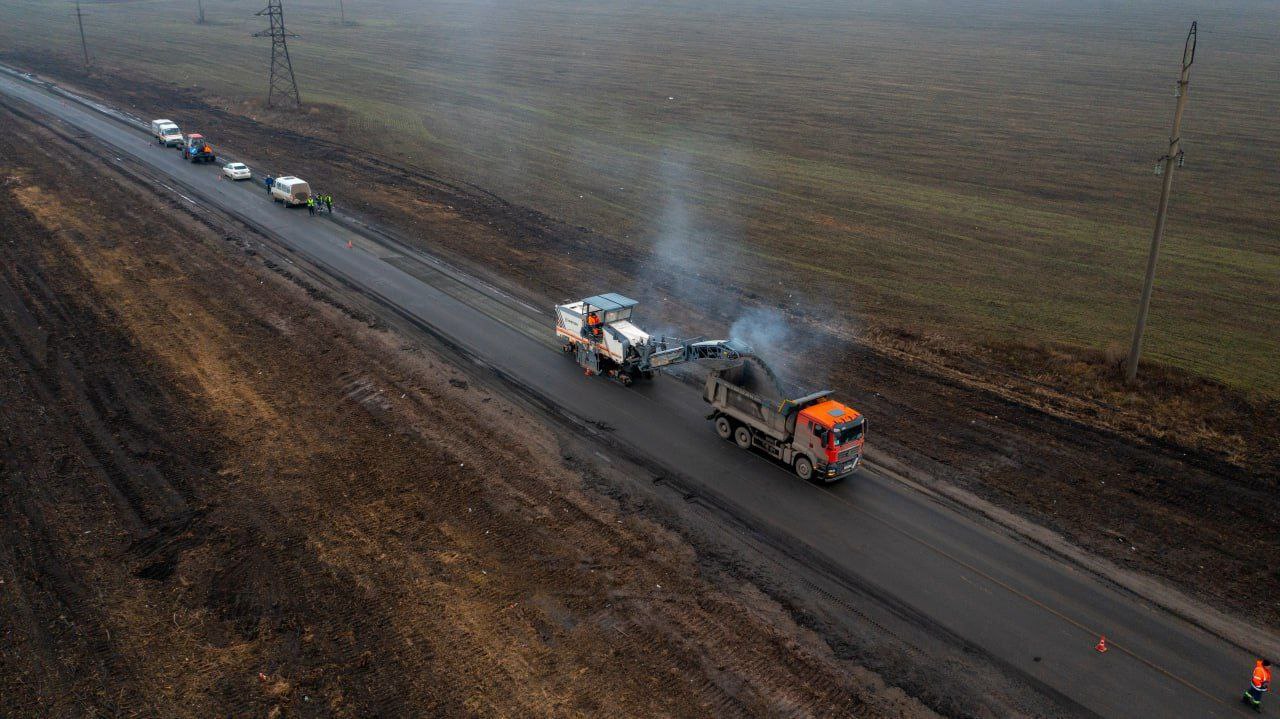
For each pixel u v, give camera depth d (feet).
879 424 105.40
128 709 60.29
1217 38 551.18
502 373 117.91
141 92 327.47
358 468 92.02
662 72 426.10
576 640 67.87
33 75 349.61
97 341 121.39
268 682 62.95
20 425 98.22
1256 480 92.99
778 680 64.80
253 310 135.03
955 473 94.89
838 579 77.15
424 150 259.80
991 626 71.77
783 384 110.73
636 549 79.97
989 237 190.19
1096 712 63.05
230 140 258.16
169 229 172.24
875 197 222.07
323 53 444.96
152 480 88.33
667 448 99.60
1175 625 72.08
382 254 165.58
